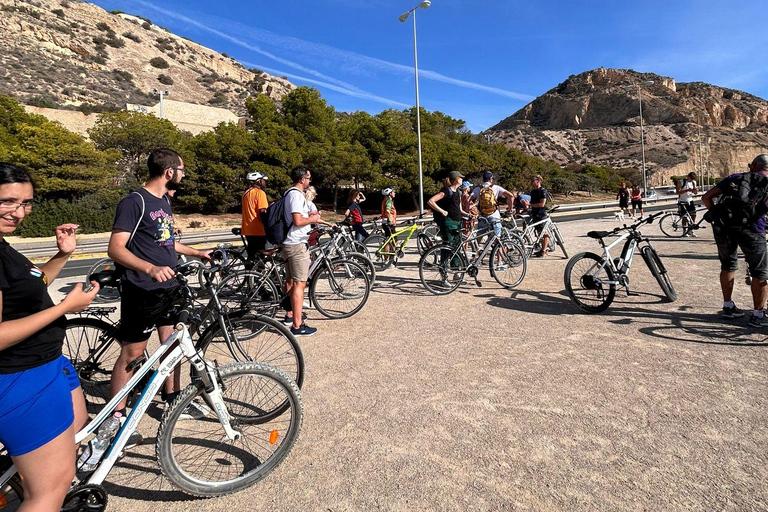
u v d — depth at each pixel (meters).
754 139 118.25
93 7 95.00
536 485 2.45
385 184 34.50
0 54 61.16
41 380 1.81
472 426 3.06
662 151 102.19
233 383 2.92
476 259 6.94
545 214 9.66
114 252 2.81
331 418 3.23
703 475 2.48
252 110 42.53
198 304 3.32
